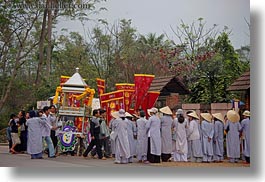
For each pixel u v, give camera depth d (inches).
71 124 655.8
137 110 678.5
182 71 969.5
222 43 1008.9
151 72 1182.3
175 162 571.5
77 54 1273.4
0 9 1111.6
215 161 583.5
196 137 578.2
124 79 1196.5
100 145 600.7
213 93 780.6
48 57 1127.0
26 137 682.2
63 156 635.5
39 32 1197.1
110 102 720.3
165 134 575.8
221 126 586.2
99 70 1251.2
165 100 791.1
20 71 1343.5
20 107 1160.8
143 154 558.9
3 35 1156.5
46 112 631.8
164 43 1322.6
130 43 1296.8
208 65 874.8
